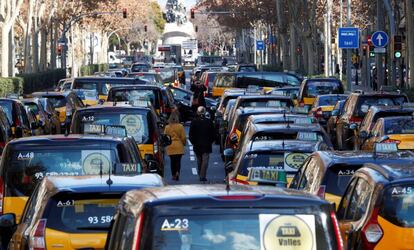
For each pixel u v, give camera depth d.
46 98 55.47
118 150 22.45
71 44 175.00
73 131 35.09
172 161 44.06
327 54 128.38
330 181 21.19
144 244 11.70
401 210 17.00
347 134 48.75
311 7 130.12
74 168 22.31
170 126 44.19
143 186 17.62
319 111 59.62
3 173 22.23
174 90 89.25
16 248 18.59
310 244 11.92
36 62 135.50
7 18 105.50
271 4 179.12
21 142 22.48
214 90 86.38
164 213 11.78
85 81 68.56
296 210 11.98
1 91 88.81
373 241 16.97
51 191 17.44
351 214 18.75
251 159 26.12
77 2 163.25
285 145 26.50
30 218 18.53
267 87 83.69
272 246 11.84
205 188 12.81
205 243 11.74
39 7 143.62
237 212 11.88
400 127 36.56
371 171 18.34
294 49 139.25
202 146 43.50
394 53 78.88
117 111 35.34
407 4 78.19
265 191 12.66
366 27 156.12
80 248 17.06
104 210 17.31
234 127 42.22
